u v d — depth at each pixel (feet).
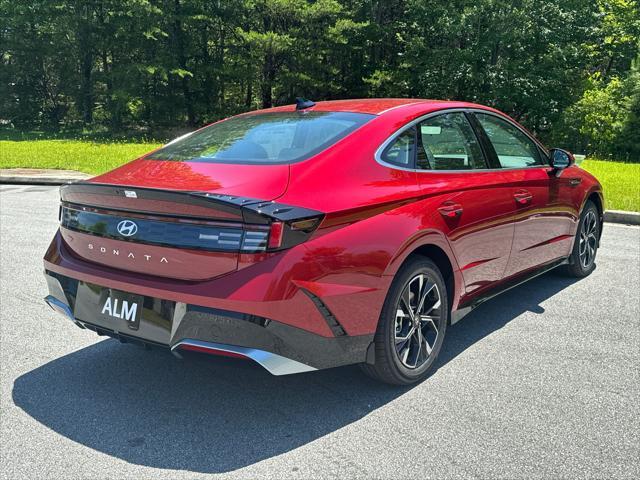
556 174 15.69
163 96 131.54
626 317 14.94
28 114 137.69
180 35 128.77
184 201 8.86
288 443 9.16
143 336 9.40
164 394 10.87
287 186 9.31
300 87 135.85
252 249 8.60
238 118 13.26
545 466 8.47
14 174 44.11
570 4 117.91
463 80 119.34
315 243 9.02
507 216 13.37
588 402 10.44
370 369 10.59
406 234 10.25
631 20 139.23
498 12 114.73
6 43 131.44
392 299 10.24
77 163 53.11
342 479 8.18
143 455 8.86
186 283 9.01
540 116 119.96
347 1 135.33
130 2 113.80
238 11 129.59
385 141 11.00
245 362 8.83
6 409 10.27
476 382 11.25
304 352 9.07
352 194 9.84
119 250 9.70
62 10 127.13
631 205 30.76
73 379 11.49
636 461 8.62
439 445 9.04
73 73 136.56
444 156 12.19
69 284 10.47
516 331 13.99
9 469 8.47
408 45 125.70
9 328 14.12
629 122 109.81
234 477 8.27
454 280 11.84
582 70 124.67
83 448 9.05
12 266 19.39
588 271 18.84
